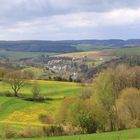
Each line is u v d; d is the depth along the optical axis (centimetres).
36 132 6194
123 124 6925
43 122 9325
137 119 7112
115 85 9819
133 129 6016
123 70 10619
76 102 6938
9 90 13500
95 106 6938
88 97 9912
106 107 7231
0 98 12250
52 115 9912
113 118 6906
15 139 5431
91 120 6731
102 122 6812
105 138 4984
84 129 6700
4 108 11175
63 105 7456
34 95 12812
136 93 7781
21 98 12588
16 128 6981
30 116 10556
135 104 7275
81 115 6738
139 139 4544
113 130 6756
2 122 8956
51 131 6284
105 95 8669
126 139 4659
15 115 10625
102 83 9325
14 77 13375
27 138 5562
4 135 6072
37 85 13288
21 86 13412
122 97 7712
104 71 10700
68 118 6988
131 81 10194
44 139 5291
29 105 11694
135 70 10550
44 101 12444
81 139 5041
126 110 7256
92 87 10319
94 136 5275
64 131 6362
